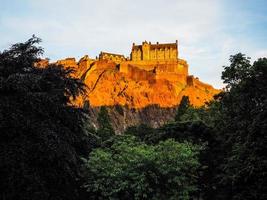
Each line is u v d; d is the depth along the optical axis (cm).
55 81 3266
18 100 2812
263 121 3148
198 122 4366
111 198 3028
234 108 4125
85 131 3888
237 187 3219
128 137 4112
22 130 2727
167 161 3134
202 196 3794
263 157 3012
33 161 2736
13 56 3127
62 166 2848
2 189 2577
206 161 3956
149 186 3069
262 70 3753
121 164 3130
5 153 2567
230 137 3806
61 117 3158
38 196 2600
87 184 3195
